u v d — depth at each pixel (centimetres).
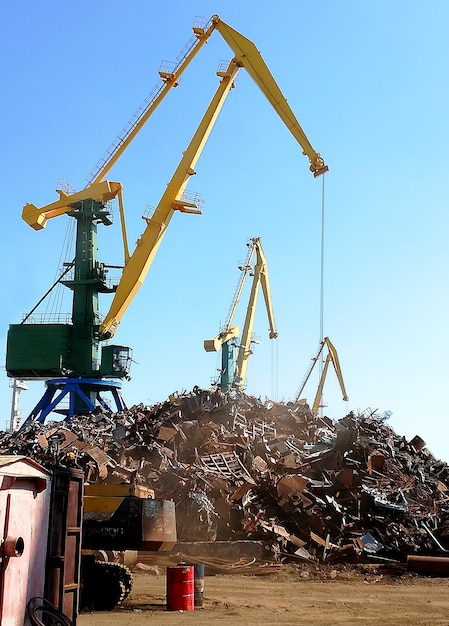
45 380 6725
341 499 3409
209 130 6525
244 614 1775
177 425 4331
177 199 6412
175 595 1803
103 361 6562
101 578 1788
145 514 1731
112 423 4894
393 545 3109
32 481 1149
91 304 6738
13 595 1065
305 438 4619
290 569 2794
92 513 1736
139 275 6394
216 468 3609
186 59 6688
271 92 6309
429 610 1922
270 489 3394
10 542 1046
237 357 11156
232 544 2964
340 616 1794
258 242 11800
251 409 4894
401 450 4659
